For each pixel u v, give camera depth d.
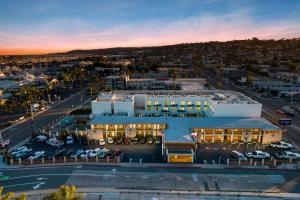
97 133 74.19
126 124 74.06
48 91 151.75
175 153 57.47
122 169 55.19
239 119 75.50
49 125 88.06
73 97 141.88
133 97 92.12
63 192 30.23
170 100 90.56
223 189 47.12
